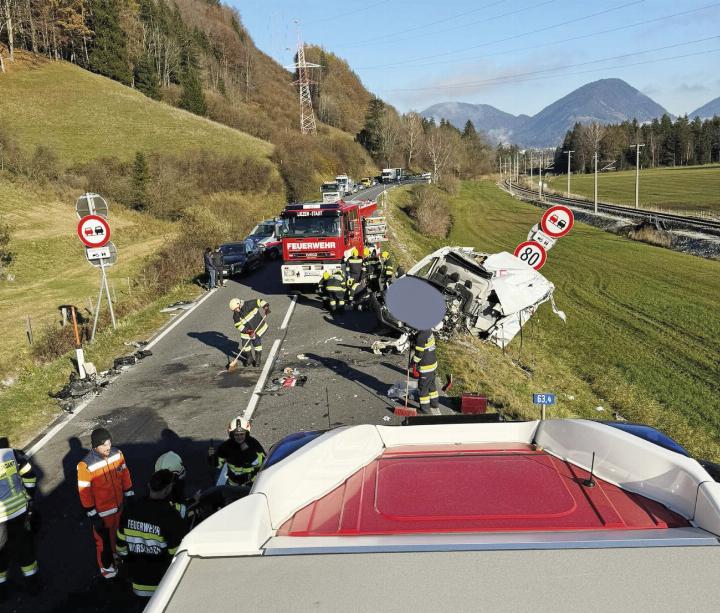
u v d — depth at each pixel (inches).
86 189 1859.0
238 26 6766.7
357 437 140.6
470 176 5659.5
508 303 526.0
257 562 89.1
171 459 195.5
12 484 215.8
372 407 368.8
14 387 440.1
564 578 81.3
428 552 89.5
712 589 78.1
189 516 175.3
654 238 1624.0
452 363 446.3
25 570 215.6
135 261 1332.4
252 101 5191.9
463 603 76.3
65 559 235.5
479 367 461.1
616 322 900.6
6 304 982.4
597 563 84.7
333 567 86.5
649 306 987.9
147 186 1839.3
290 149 2765.7
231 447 235.8
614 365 700.7
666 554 87.0
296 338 538.6
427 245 1638.8
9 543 215.2
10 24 3166.8
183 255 944.9
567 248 1596.9
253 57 5935.0
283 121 4911.4
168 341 551.8
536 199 3238.2
